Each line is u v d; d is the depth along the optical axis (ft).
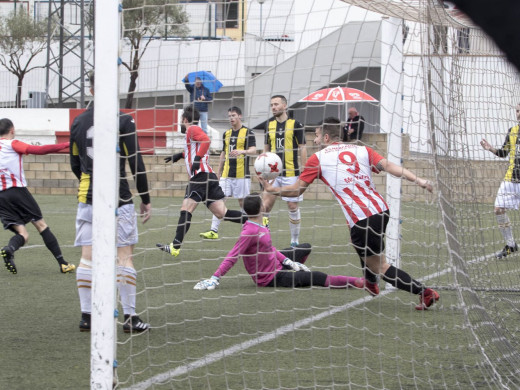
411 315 42.93
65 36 189.57
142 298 47.55
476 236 39.93
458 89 39.29
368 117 49.42
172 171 128.06
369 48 46.26
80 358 33.99
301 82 44.98
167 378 30.66
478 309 35.09
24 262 64.59
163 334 38.24
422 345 36.09
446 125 35.73
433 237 49.29
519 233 60.80
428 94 33.60
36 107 171.01
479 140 52.47
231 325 40.16
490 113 49.93
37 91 176.86
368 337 37.65
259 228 45.03
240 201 52.60
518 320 39.93
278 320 41.45
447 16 34.81
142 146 63.46
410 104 47.32
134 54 33.42
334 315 42.75
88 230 38.52
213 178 63.98
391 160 48.34
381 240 41.70
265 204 49.57
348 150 42.80
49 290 51.47
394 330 39.14
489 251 53.67
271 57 37.22
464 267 33.81
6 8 222.28
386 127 48.21
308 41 38.34
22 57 198.70
